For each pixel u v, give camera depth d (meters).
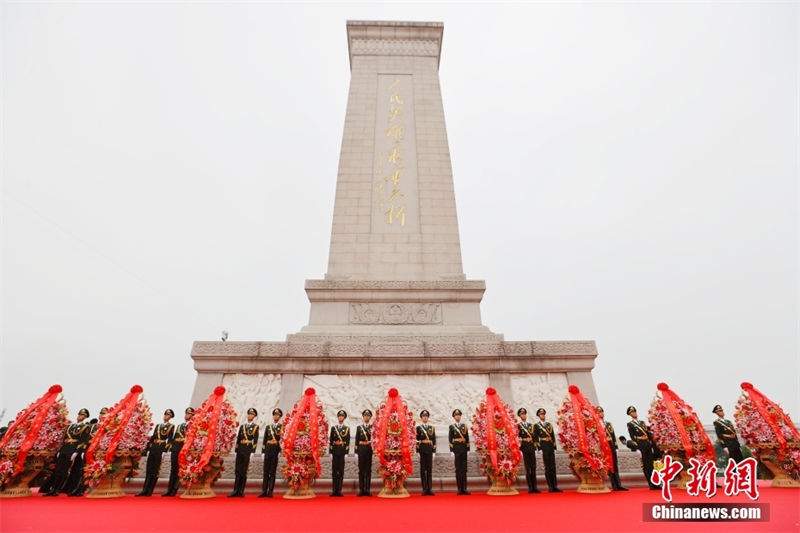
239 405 12.86
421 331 15.10
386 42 21.94
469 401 13.16
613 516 7.24
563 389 13.57
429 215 17.81
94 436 9.85
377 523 6.77
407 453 9.57
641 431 11.20
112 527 6.59
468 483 10.99
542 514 7.44
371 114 19.86
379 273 16.77
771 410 10.51
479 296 15.84
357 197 18.00
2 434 10.90
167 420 10.48
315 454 9.49
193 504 8.65
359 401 13.00
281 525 6.66
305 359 13.41
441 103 20.33
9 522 6.95
